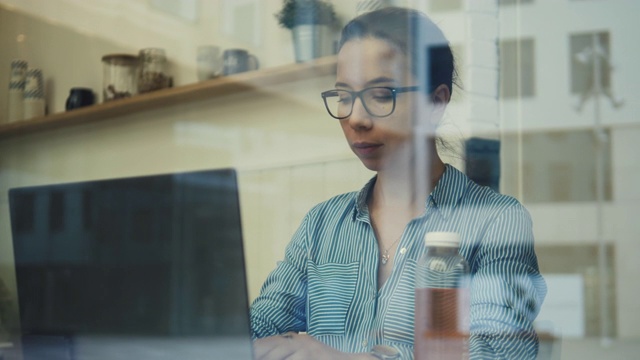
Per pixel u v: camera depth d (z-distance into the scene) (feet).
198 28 7.59
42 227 3.08
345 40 4.72
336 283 4.15
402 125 4.46
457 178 4.34
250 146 7.07
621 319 4.95
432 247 3.10
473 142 5.45
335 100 4.95
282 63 6.76
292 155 6.70
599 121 5.61
